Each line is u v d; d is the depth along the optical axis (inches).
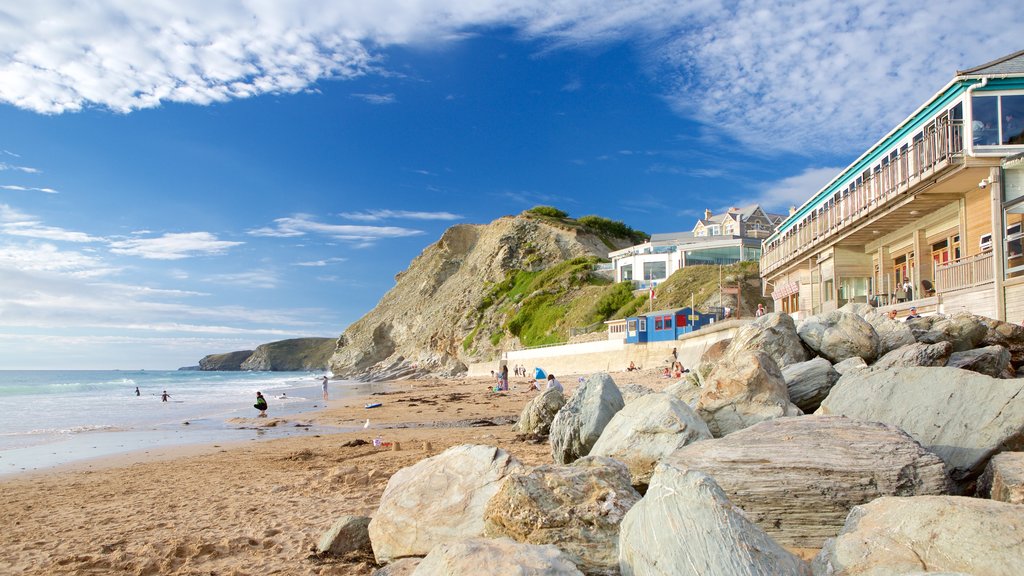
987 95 712.4
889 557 151.0
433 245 5177.2
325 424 983.6
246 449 685.9
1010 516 149.6
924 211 873.5
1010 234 686.5
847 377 309.4
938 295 789.9
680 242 3024.1
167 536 325.7
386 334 4557.1
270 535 321.4
